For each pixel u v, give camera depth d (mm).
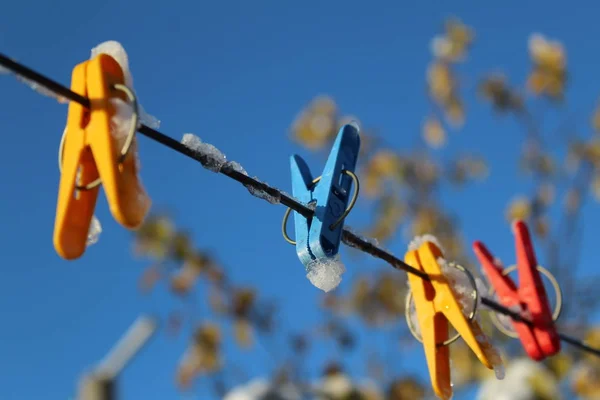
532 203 1799
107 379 734
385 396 1686
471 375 1615
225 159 576
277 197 599
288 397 1094
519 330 771
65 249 536
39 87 527
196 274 1667
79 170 545
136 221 534
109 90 539
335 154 630
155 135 550
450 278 687
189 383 1605
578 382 1594
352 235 653
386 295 1776
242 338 1645
